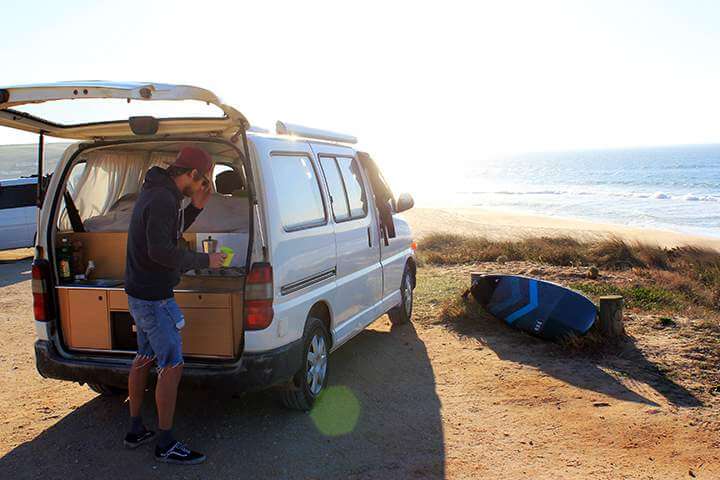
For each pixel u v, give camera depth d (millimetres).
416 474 3977
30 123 4391
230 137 4492
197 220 5016
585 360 6086
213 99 3910
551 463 4109
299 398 4828
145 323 4039
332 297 5238
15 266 14219
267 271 4266
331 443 4422
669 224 31719
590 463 4102
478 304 7812
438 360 6254
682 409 4910
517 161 193000
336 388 5492
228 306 4383
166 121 4340
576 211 39656
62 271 4793
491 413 4922
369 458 4199
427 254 12672
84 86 3830
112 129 4590
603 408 4969
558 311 6723
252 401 5184
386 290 6727
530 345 6645
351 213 5867
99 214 5387
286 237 4473
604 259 11656
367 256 6137
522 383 5555
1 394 5508
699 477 3906
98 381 4547
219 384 4254
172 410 4129
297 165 4977
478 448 4336
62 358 4684
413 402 5164
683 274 10945
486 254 12375
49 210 4719
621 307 6539
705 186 63031
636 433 4520
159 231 3855
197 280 4539
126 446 4367
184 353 4484
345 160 6055
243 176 5824
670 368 5770
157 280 3998
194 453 4168
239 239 4664
